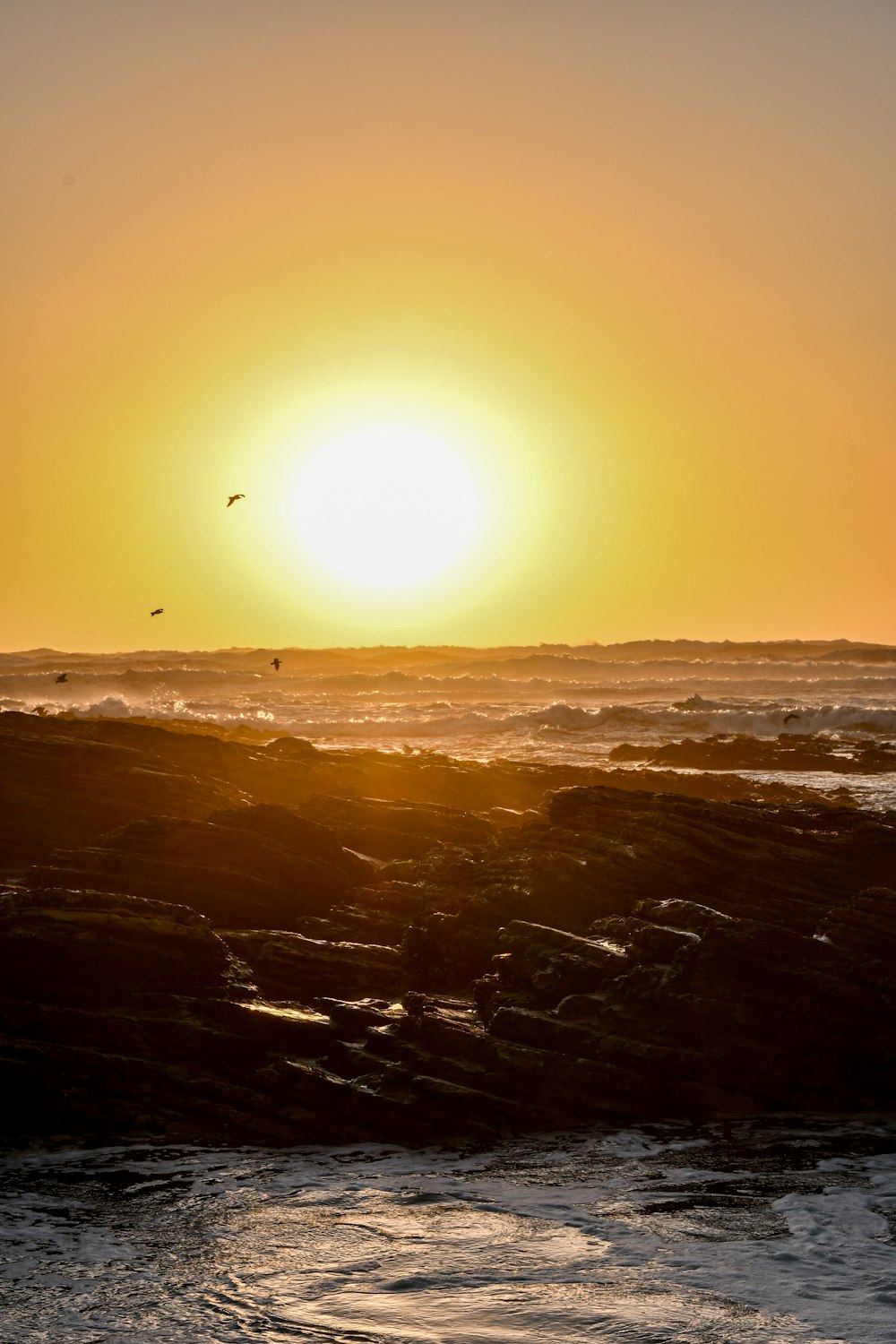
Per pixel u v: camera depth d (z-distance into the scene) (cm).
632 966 2353
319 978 2480
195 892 2795
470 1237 1560
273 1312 1330
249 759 4284
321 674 19862
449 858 3161
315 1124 2002
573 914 2697
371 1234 1577
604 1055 2156
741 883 2725
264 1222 1625
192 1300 1365
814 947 2297
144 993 2241
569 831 3030
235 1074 2092
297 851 3019
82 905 2347
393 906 2917
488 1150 1941
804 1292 1366
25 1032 2105
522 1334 1260
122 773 3606
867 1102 2130
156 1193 1738
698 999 2228
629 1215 1639
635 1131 2034
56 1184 1777
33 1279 1430
